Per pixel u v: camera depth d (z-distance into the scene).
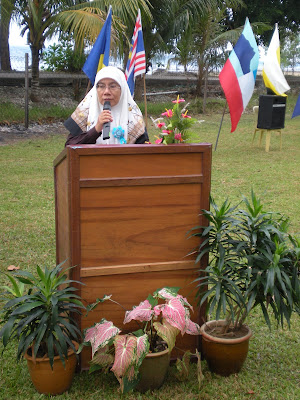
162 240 2.71
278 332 3.32
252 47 7.52
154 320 2.67
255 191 7.23
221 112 18.66
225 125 15.43
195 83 22.62
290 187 7.48
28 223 5.57
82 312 2.66
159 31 17.08
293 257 2.71
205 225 2.75
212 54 19.39
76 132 3.20
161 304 2.60
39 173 8.32
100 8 12.79
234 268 2.66
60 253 3.18
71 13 11.75
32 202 6.49
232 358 2.74
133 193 2.63
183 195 2.70
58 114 15.02
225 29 24.53
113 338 2.52
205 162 2.68
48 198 6.73
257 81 23.94
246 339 2.75
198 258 2.67
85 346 2.72
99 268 2.64
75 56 17.03
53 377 2.55
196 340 2.88
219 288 2.58
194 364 2.88
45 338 2.53
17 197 6.73
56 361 2.54
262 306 2.71
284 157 10.18
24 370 2.81
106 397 2.57
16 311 2.41
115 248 2.66
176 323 2.46
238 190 7.28
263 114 10.84
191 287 2.81
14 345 3.04
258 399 2.59
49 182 7.68
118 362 2.40
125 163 2.59
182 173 2.67
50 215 5.92
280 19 24.80
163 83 22.23
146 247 2.70
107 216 2.62
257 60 7.59
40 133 12.94
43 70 19.16
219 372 2.79
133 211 2.65
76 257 2.61
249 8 23.39
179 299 2.58
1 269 4.24
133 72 5.70
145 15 13.70
